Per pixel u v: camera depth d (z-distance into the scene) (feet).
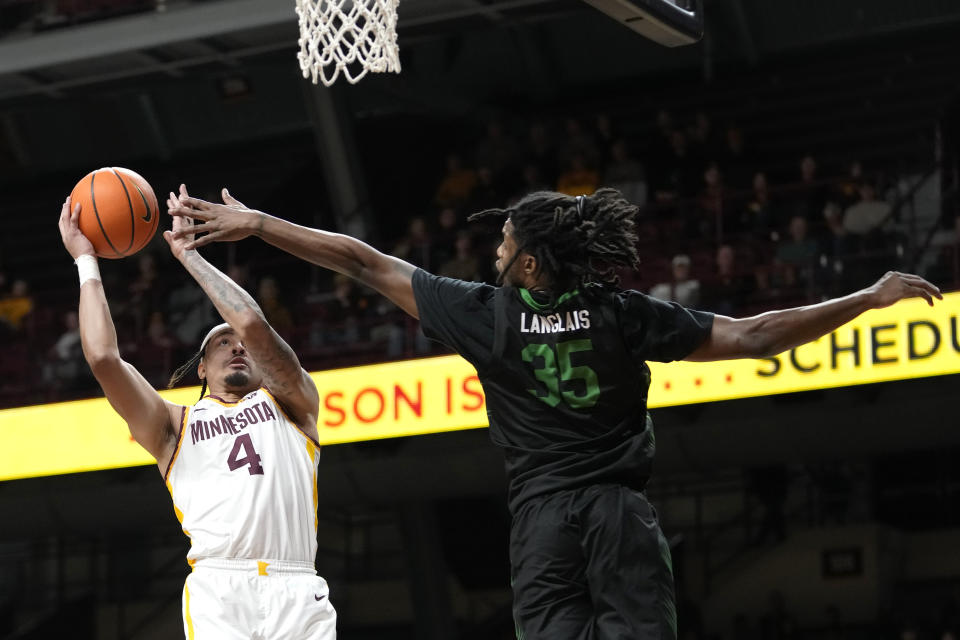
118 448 45.98
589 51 67.92
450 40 67.56
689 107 65.00
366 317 53.01
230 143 75.82
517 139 64.80
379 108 69.87
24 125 77.30
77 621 63.21
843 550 53.78
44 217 74.95
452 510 62.08
